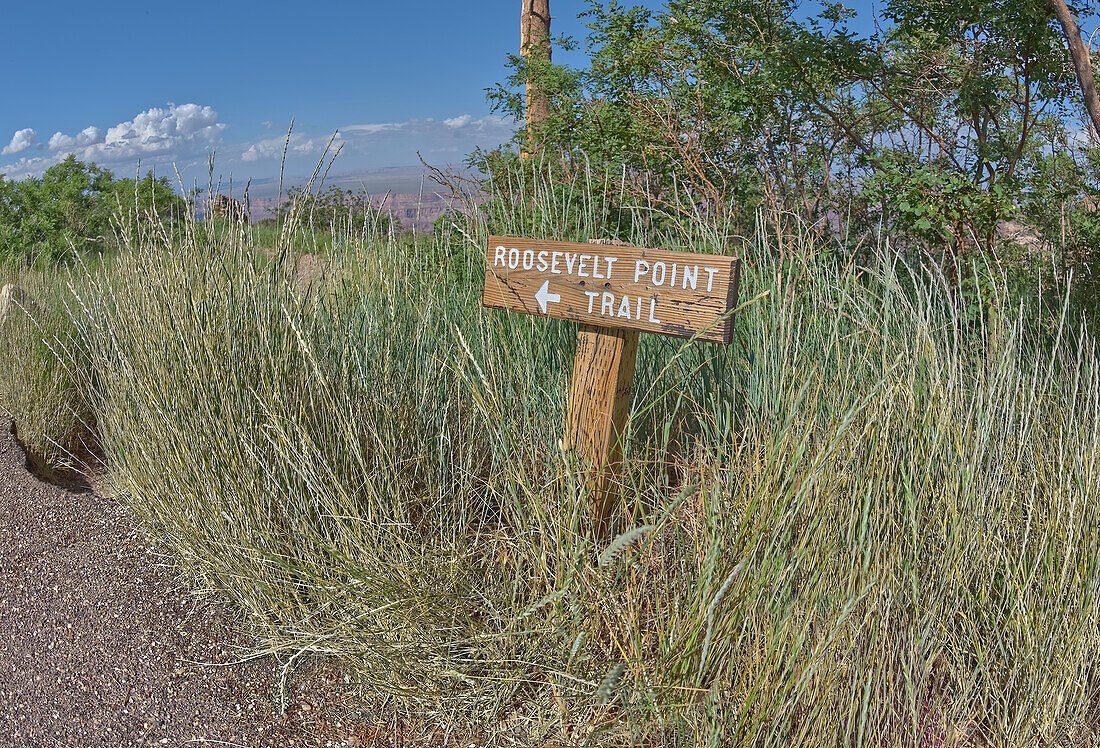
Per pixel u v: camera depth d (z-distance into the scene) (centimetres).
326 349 248
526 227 333
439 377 259
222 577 228
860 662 147
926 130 410
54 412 369
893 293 240
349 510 204
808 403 185
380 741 185
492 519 237
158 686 203
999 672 164
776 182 427
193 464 228
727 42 454
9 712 192
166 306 242
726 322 185
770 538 153
